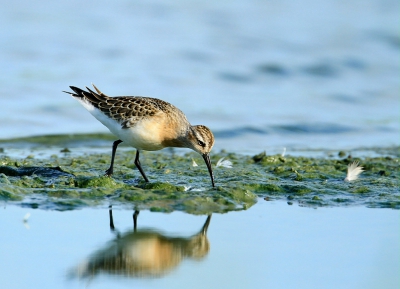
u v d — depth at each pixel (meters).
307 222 10.17
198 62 24.47
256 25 28.30
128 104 11.59
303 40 27.08
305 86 23.61
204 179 12.41
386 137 18.89
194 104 20.62
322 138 18.70
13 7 27.52
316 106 21.53
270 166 13.77
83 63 23.11
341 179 12.73
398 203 11.18
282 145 17.64
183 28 27.45
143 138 11.49
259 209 10.82
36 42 24.34
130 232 9.60
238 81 23.45
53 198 10.82
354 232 9.71
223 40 26.53
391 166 13.97
